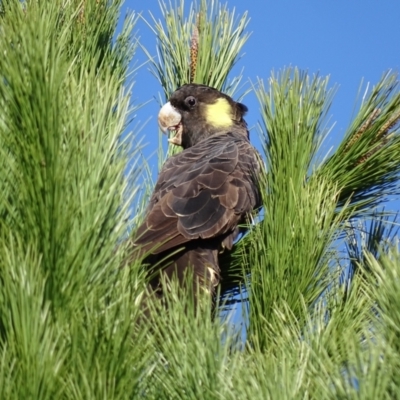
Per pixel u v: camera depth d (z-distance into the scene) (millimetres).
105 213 3398
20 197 3291
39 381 2734
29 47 3383
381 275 2975
